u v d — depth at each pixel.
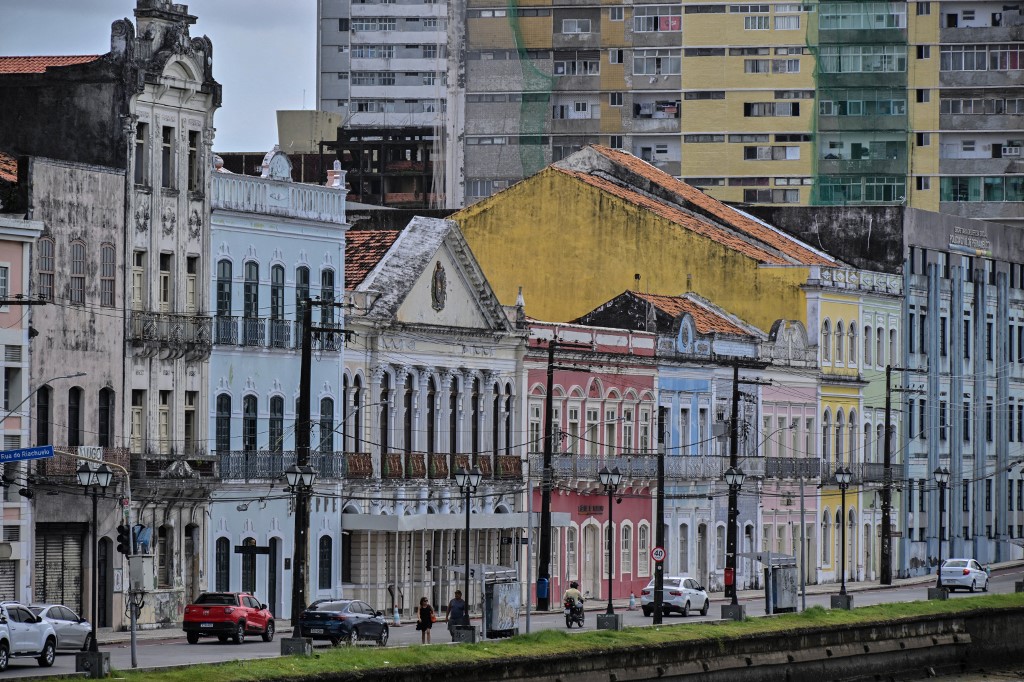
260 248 101.38
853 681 93.88
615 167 155.12
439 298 113.44
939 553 167.38
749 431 140.62
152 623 92.81
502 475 116.81
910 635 100.00
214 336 97.88
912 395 163.62
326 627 84.12
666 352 131.75
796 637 89.94
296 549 80.69
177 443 96.25
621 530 127.12
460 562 113.44
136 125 94.62
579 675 75.50
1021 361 183.88
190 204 97.38
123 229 93.31
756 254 148.00
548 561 111.25
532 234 143.62
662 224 142.88
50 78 95.50
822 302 148.25
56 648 74.44
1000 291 179.38
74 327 90.31
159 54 95.38
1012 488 181.88
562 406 122.50
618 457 125.69
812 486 147.50
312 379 103.69
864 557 156.75
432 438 113.25
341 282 106.56
